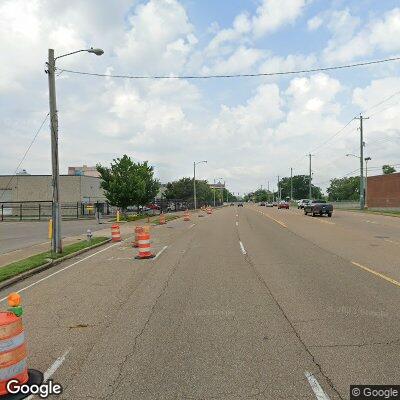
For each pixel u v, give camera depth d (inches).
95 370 216.8
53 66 750.5
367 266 510.3
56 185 735.7
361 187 2576.3
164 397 185.2
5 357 195.3
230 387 192.2
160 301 359.6
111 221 1781.5
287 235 959.0
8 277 499.8
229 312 317.4
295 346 241.0
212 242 841.5
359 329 269.0
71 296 396.5
